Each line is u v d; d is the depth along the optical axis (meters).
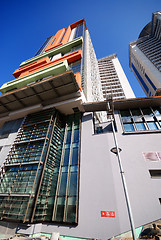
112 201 12.53
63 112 23.77
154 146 15.25
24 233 12.02
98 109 21.95
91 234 11.38
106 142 17.38
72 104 21.77
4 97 22.69
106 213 12.05
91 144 18.11
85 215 12.57
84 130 20.41
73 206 13.66
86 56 41.41
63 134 21.73
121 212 11.68
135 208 11.59
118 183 13.44
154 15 79.88
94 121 23.42
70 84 20.59
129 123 18.62
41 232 12.88
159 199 12.03
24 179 15.87
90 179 14.82
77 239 11.50
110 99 13.89
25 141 19.81
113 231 10.95
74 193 14.57
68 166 17.20
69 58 34.22
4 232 12.59
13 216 13.34
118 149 9.73
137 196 12.20
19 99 23.17
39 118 22.80
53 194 15.36
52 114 21.61
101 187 13.78
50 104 23.28
